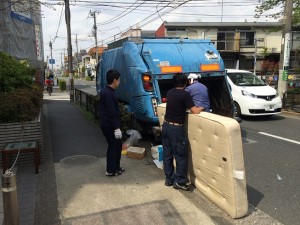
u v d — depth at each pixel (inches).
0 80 291.0
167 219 152.8
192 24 1255.5
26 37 684.1
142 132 310.8
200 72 284.2
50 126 407.8
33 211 165.3
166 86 295.4
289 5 520.1
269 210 165.8
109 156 208.1
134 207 165.9
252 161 248.5
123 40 333.1
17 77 308.3
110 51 378.3
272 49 1299.2
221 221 152.0
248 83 465.4
